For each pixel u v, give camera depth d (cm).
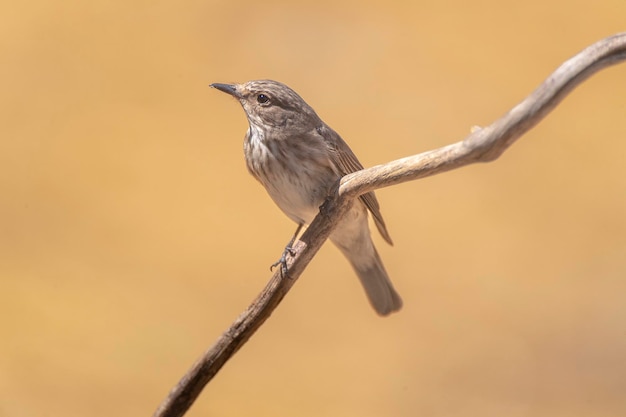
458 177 1653
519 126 539
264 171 823
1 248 1458
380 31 1959
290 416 1163
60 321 1323
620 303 1360
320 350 1297
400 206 1570
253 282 1399
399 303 945
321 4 2041
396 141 1652
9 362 1238
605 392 1219
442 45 1925
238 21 1986
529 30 1967
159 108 1772
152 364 1249
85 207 1548
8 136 1684
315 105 1752
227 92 830
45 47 1898
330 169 807
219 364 698
